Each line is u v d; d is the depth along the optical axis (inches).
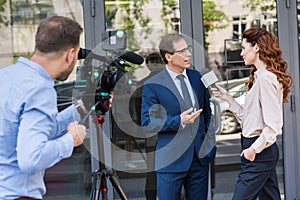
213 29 149.8
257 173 110.4
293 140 152.8
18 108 68.6
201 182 118.0
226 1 150.1
